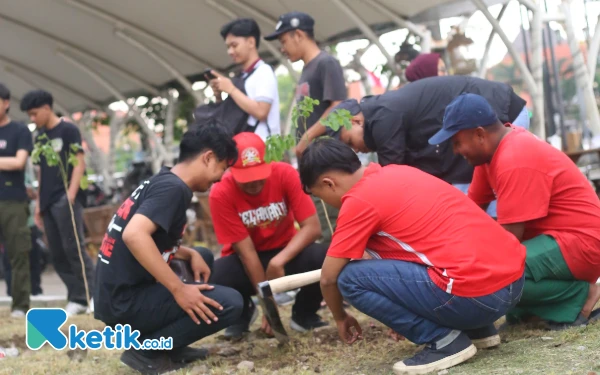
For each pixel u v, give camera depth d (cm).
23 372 407
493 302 314
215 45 923
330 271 335
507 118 437
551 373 294
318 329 450
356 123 429
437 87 433
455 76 441
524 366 311
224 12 817
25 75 1159
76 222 628
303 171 338
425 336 325
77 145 590
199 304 363
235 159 375
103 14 880
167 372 380
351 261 336
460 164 439
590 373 284
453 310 315
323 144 337
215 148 364
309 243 440
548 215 366
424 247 319
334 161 330
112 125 1277
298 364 372
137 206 363
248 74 532
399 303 324
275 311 382
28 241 636
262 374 356
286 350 402
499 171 355
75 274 631
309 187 340
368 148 438
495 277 312
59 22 947
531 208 353
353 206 324
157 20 880
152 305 370
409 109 429
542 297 368
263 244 455
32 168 1120
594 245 359
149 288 374
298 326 460
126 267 367
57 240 634
